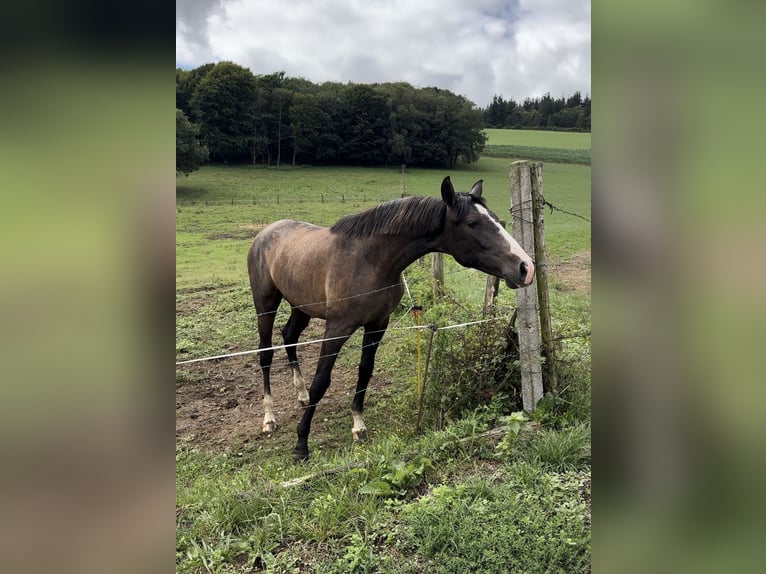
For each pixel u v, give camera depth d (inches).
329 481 103.8
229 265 370.0
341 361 195.3
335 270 131.1
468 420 121.6
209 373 191.5
